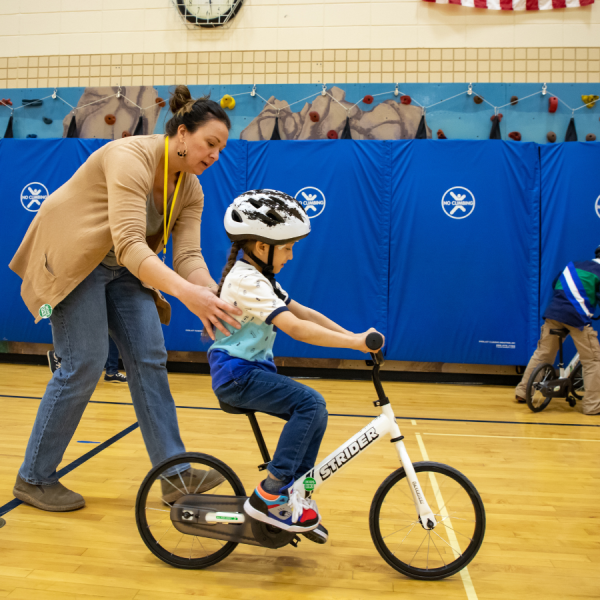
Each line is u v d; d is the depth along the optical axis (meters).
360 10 5.33
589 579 1.72
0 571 1.67
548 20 5.19
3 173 5.36
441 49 5.28
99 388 4.49
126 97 5.50
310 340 1.51
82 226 1.99
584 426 3.66
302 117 5.34
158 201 2.07
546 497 2.41
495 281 4.95
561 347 4.28
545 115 5.18
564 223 4.89
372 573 1.73
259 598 1.57
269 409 1.62
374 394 4.57
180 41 5.52
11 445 2.92
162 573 1.70
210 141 1.92
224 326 1.67
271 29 5.41
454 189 4.97
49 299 2.02
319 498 2.34
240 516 1.66
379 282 5.02
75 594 1.56
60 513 2.11
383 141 5.02
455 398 4.48
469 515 2.18
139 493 1.75
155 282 1.73
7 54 5.75
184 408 3.89
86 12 5.63
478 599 1.59
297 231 1.59
